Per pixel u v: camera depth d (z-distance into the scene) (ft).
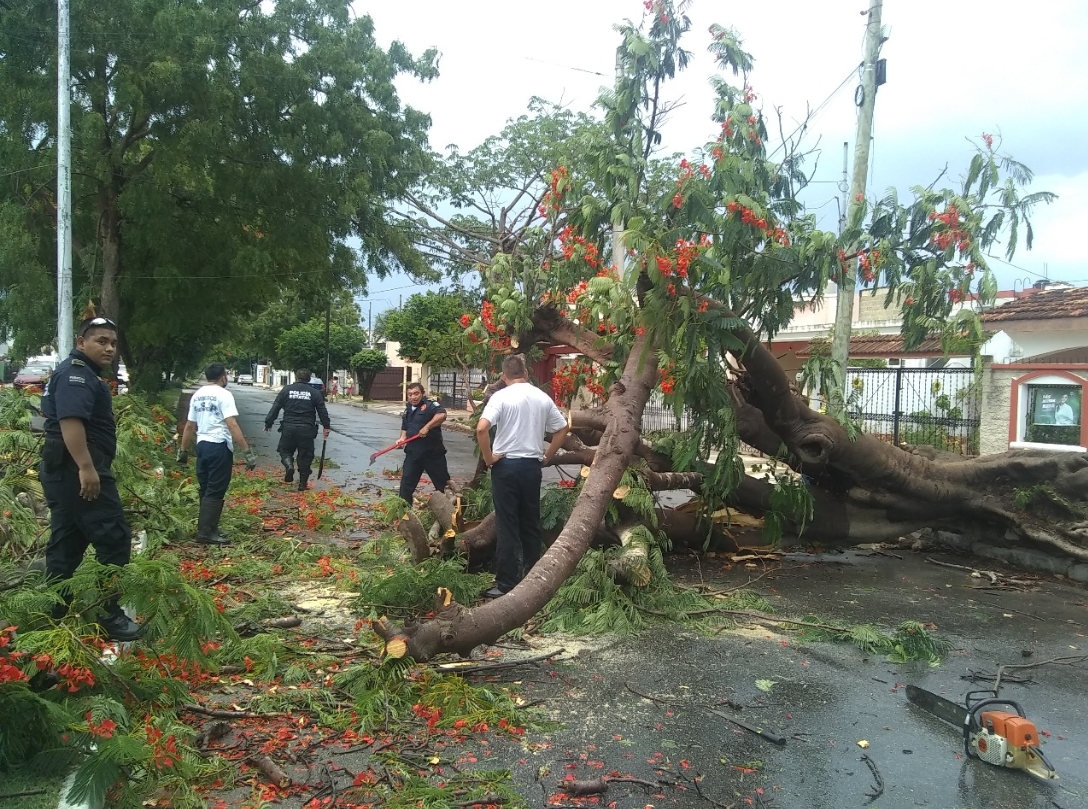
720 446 24.40
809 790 11.77
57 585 12.73
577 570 20.66
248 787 11.38
